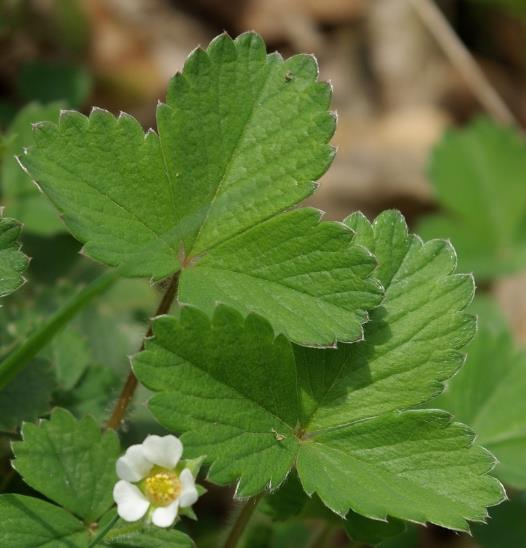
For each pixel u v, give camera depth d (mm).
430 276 365
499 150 602
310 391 360
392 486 353
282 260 360
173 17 743
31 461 355
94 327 436
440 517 349
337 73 771
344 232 360
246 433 352
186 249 364
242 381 353
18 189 438
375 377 361
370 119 745
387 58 773
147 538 353
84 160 360
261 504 379
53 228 435
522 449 406
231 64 369
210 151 367
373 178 671
